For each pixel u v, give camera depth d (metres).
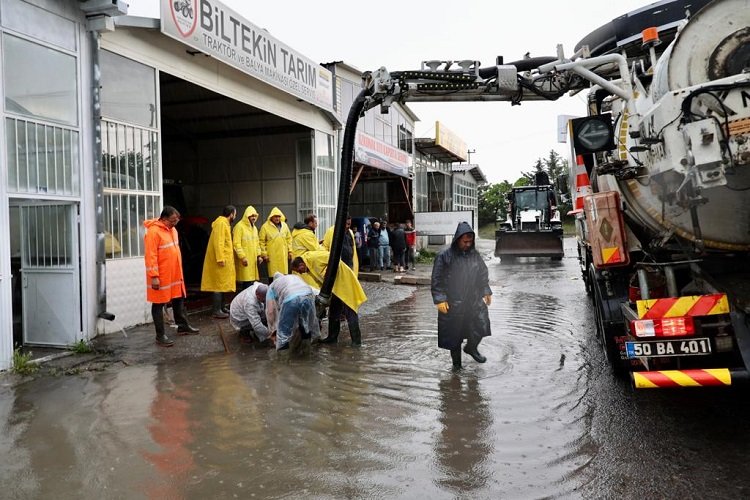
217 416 4.76
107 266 7.66
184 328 7.93
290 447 4.12
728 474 3.59
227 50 9.76
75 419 4.69
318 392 5.41
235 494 3.43
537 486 3.51
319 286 7.84
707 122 3.93
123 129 8.08
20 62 6.38
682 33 4.33
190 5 8.74
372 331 8.41
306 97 12.97
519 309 10.41
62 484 3.56
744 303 4.21
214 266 9.04
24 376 5.93
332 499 3.37
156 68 8.75
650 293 4.87
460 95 7.01
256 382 5.73
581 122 5.10
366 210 23.67
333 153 15.48
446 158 29.50
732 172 4.05
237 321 7.37
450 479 3.62
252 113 13.60
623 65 5.37
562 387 5.54
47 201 6.85
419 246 25.19
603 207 5.37
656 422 4.53
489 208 60.81
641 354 4.30
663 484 3.49
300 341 7.11
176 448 4.10
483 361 6.46
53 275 7.20
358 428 4.49
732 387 5.31
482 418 4.71
